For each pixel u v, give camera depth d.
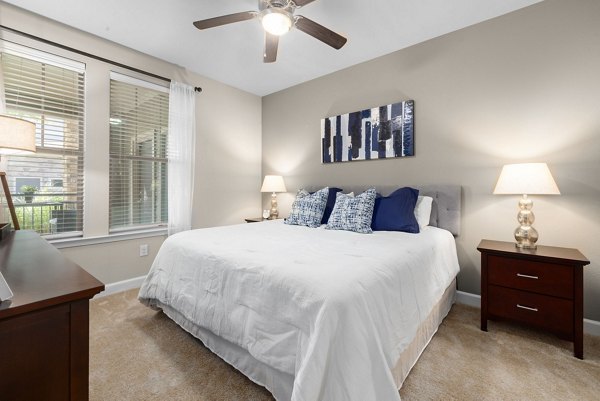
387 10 2.25
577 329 1.67
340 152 3.34
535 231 2.03
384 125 2.97
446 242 2.26
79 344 0.79
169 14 2.30
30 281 0.85
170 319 2.13
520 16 2.24
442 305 2.12
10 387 0.68
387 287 1.28
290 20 1.83
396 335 1.25
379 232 2.34
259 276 1.34
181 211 3.20
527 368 1.56
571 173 2.05
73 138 2.52
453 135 2.58
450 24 2.45
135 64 2.88
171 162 3.13
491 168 2.39
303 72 3.44
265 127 4.27
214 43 2.76
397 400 1.03
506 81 2.31
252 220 3.81
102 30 2.53
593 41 1.97
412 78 2.81
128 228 2.92
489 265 1.99
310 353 0.99
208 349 1.74
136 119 2.96
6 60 2.19
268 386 1.30
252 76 3.57
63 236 2.48
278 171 4.11
